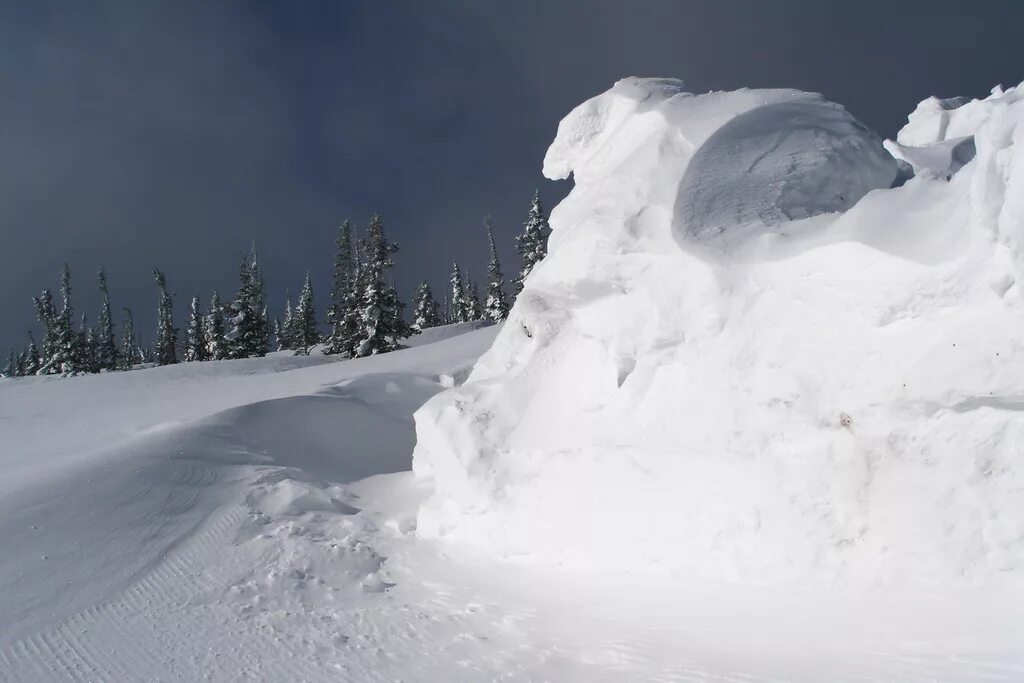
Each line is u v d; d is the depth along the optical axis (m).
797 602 5.11
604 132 10.23
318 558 8.16
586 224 7.95
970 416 4.75
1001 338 4.74
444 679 5.12
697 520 6.08
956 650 4.06
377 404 18.25
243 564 7.98
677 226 7.05
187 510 9.69
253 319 54.72
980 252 4.84
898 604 4.68
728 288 6.41
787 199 7.16
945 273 5.02
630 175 8.06
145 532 8.82
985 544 4.56
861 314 5.46
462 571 7.60
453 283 69.12
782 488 5.60
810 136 7.81
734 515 5.82
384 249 44.72
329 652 5.80
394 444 16.11
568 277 7.92
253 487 10.89
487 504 8.13
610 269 7.45
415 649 5.75
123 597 7.11
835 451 5.38
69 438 16.08
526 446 8.23
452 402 9.23
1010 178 4.45
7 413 23.30
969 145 10.02
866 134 8.05
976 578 4.54
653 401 7.05
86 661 5.76
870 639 4.41
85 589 7.23
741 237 6.66
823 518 5.33
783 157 7.59
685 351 6.81
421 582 7.51
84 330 63.56
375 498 11.42
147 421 17.78
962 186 5.32
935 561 4.71
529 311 9.56
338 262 55.94
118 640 6.14
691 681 4.45
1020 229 4.41
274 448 14.02
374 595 7.33
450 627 6.14
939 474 4.83
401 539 9.12
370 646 5.89
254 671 5.50
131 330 84.81
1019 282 4.57
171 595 7.18
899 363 5.18
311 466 13.56
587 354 8.47
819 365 5.62
